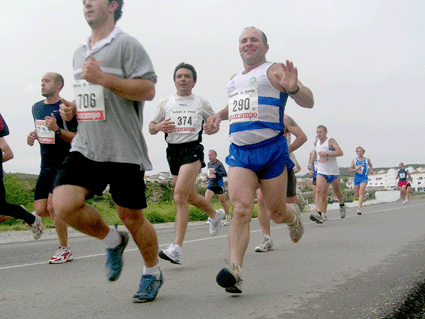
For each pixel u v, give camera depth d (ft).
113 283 12.05
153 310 8.89
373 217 33.96
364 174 40.47
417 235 19.97
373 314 7.93
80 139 8.57
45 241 25.46
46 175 16.14
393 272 11.71
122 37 8.71
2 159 17.03
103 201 42.04
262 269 13.19
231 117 11.21
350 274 11.73
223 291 10.47
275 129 10.77
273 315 8.14
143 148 9.18
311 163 35.24
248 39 11.13
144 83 8.45
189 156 15.87
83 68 7.96
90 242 24.00
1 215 17.49
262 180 10.98
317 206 31.81
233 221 10.18
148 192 53.88
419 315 7.83
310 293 9.78
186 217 15.12
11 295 10.87
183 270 13.75
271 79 10.82
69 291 11.17
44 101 16.08
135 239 9.32
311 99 10.27
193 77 16.71
